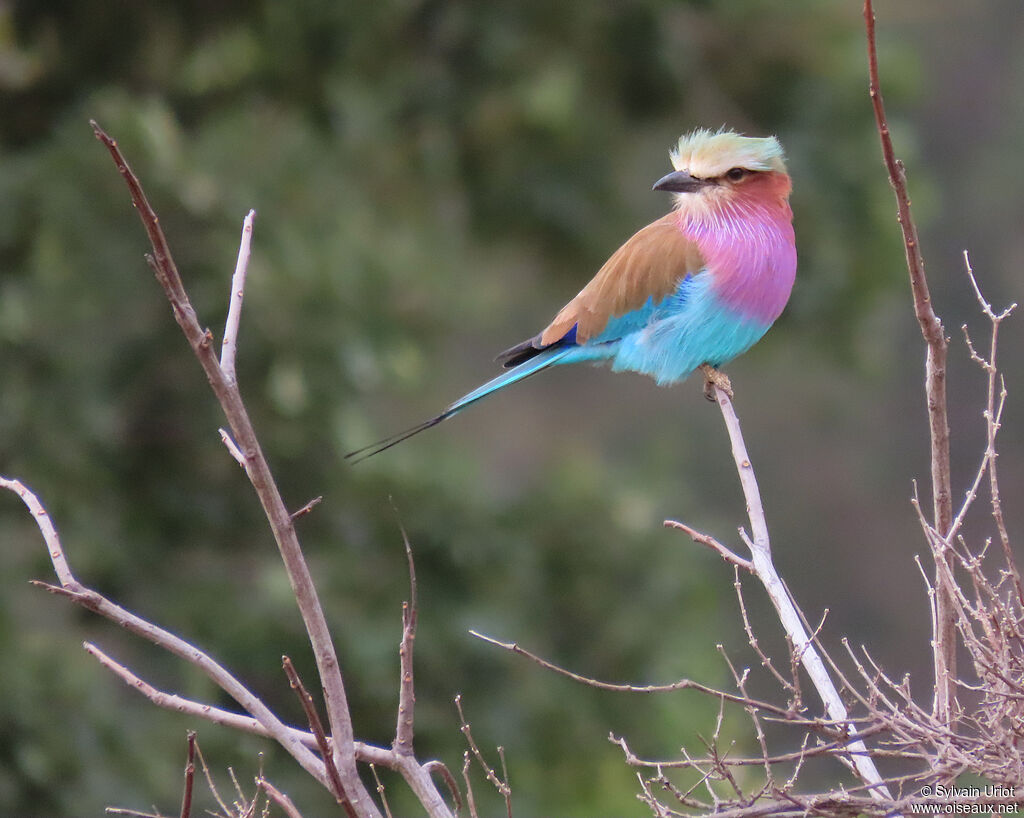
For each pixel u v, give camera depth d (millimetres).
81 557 12586
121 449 12977
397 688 12586
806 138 16281
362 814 4910
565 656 14031
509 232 16031
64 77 14695
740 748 12898
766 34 16203
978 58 31375
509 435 27375
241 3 14938
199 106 15156
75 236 12617
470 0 15047
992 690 5453
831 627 27828
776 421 28344
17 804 11250
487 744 12719
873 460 28641
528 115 14656
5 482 5098
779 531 28203
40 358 12492
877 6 26406
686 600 14586
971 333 29625
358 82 14914
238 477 13234
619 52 15641
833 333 16578
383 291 13484
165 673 12719
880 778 5484
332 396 12992
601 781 13234
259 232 13047
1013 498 28359
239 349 12664
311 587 4914
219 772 12031
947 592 5781
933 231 30297
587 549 14266
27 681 11617
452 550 13367
